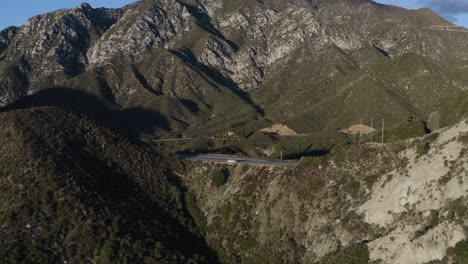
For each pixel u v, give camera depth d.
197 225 92.81
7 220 76.94
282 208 88.88
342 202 84.94
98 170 94.81
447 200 75.25
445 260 68.12
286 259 81.31
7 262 69.50
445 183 77.44
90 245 74.94
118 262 73.31
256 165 100.69
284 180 92.88
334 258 76.50
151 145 115.81
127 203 88.81
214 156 119.38
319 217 84.56
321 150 169.62
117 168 98.88
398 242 72.88
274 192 91.94
